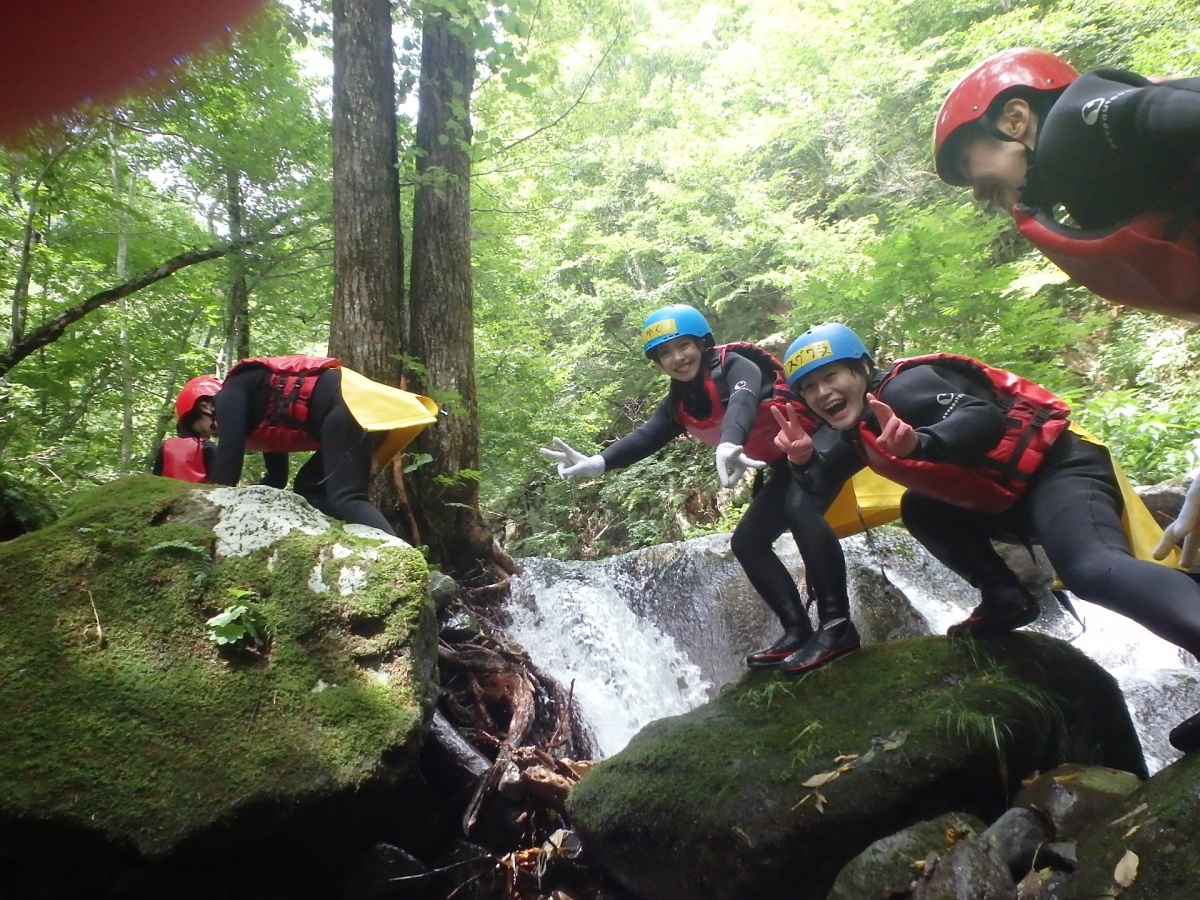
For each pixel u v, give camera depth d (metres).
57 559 2.82
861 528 3.44
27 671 2.50
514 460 9.30
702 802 2.57
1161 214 1.66
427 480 5.50
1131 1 8.83
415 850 3.24
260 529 3.13
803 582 5.11
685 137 13.87
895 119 12.37
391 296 5.60
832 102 12.45
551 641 5.00
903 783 2.37
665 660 5.07
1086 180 1.77
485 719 3.99
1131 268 1.75
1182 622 2.07
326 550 3.12
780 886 2.38
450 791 3.45
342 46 5.79
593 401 12.09
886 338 7.61
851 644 3.10
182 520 3.12
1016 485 2.55
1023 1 10.90
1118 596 2.21
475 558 5.52
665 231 12.67
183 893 2.50
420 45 6.69
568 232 13.22
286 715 2.62
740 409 3.06
